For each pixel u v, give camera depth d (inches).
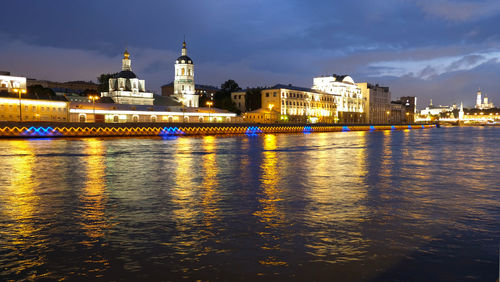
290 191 562.6
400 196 521.0
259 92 5418.3
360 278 243.1
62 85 6688.0
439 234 336.2
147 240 320.5
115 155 1279.5
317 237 327.3
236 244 309.3
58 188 591.2
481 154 1353.3
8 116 2910.9
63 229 354.0
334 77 6643.7
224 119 4411.9
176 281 239.6
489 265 264.7
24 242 315.9
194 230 350.0
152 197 514.6
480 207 448.5
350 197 513.3
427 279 241.8
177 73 5044.3
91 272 254.4
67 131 2723.9
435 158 1181.1
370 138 2989.7
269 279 241.6
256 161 1068.5
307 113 5615.2
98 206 456.8
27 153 1347.2
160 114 3782.0
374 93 7372.1
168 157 1204.5
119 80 4542.3
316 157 1211.9
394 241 316.5
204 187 601.6
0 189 583.5
